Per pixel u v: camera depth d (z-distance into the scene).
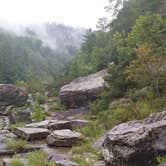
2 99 25.75
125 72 18.55
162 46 20.58
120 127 11.23
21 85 39.59
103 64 30.70
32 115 21.36
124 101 17.58
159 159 8.92
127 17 38.22
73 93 23.45
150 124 10.09
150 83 17.89
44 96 29.45
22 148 13.46
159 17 23.28
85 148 12.73
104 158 10.38
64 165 10.41
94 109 20.11
